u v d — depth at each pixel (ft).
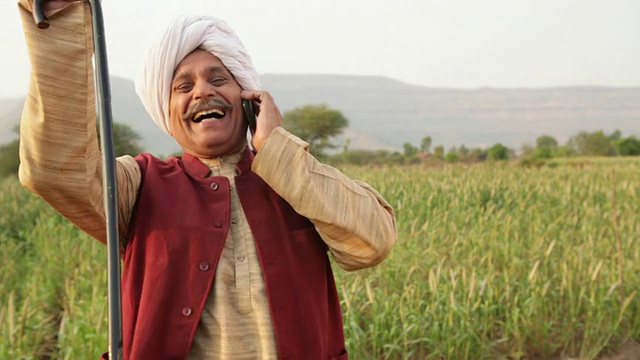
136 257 6.52
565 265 21.93
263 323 6.42
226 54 6.73
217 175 6.89
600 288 21.42
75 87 5.80
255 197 6.75
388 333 19.22
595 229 32.94
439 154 252.62
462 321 18.93
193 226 6.48
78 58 5.79
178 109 6.70
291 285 6.52
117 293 5.63
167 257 6.40
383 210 6.89
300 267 6.65
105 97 5.59
